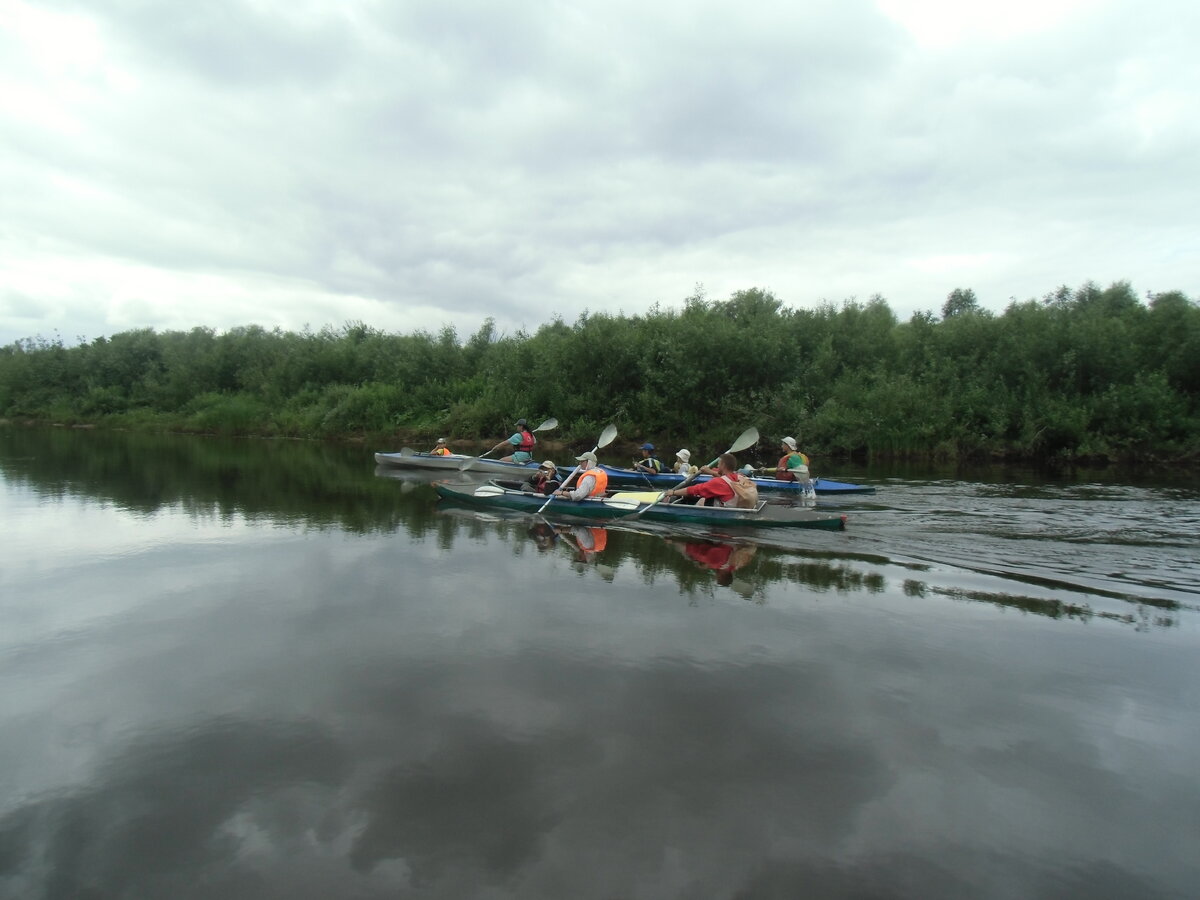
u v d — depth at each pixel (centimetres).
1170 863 313
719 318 2669
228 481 1492
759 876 303
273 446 2536
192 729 420
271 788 363
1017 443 2109
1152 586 699
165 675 493
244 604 640
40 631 575
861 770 380
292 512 1111
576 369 2734
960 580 718
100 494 1293
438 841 323
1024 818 343
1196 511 1139
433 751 394
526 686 472
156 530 959
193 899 289
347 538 912
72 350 4091
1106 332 2236
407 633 567
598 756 390
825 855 316
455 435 2802
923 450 2170
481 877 300
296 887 295
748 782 368
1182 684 484
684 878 300
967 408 2189
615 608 628
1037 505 1206
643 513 1044
